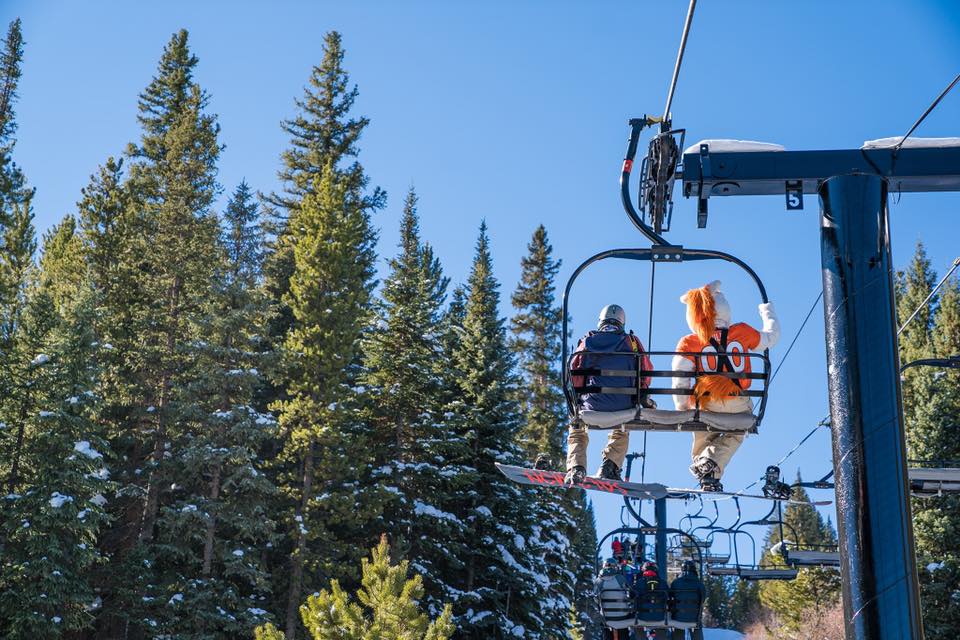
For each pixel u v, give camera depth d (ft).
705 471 25.46
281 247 156.56
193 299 116.98
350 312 107.86
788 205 21.63
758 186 21.95
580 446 26.23
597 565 40.81
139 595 91.35
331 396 102.68
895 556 16.66
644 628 36.83
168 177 144.87
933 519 112.98
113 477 106.11
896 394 17.79
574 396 24.97
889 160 21.22
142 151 163.32
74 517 84.23
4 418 90.79
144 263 134.31
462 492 112.37
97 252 126.93
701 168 21.74
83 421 88.79
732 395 24.68
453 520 106.22
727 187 22.08
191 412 99.55
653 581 35.35
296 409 102.01
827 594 152.15
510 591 109.29
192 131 145.89
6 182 115.55
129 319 118.83
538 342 171.01
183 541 95.66
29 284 124.98
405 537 109.50
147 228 136.46
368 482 110.73
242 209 196.95
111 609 92.48
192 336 116.47
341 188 116.78
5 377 90.99
